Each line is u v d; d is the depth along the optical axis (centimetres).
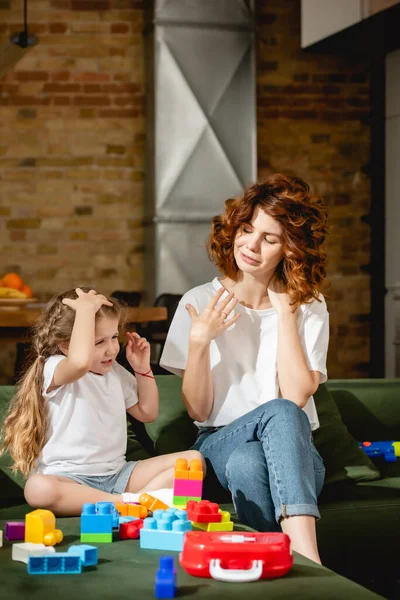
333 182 664
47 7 625
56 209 632
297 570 146
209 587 135
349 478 233
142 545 158
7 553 154
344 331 663
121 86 637
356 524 207
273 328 232
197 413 224
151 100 620
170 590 129
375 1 536
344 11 571
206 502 174
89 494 194
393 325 627
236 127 620
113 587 134
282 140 657
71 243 636
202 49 613
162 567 133
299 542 175
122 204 641
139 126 640
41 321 215
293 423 190
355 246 665
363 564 210
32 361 218
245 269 227
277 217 221
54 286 633
